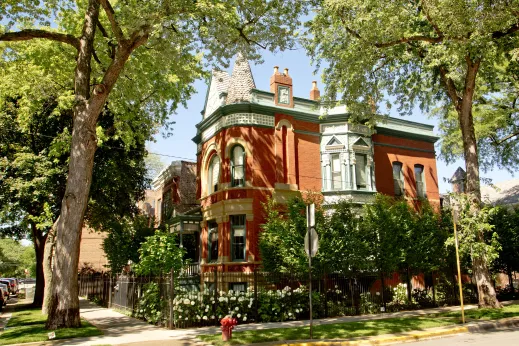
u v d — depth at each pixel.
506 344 10.29
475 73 17.80
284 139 22.84
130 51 14.32
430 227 19.97
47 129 23.39
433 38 16.45
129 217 28.20
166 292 14.92
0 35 13.81
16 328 13.90
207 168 24.59
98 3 14.99
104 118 24.47
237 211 21.27
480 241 15.80
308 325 13.80
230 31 14.56
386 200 21.08
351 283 17.97
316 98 25.81
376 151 25.52
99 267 38.28
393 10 14.54
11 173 22.31
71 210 13.16
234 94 22.62
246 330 12.89
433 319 14.56
